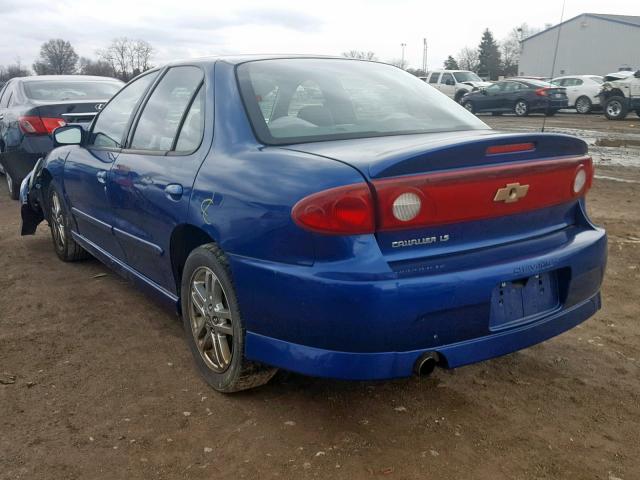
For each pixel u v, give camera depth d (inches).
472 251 105.3
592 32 1235.2
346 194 95.2
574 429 113.6
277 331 105.8
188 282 129.2
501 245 109.1
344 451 106.6
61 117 306.8
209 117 128.8
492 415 118.0
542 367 137.8
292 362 104.4
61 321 165.0
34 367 138.6
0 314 170.6
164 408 120.7
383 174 96.5
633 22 1306.6
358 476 100.1
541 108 934.4
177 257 136.1
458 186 100.9
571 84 1037.2
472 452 106.4
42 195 223.0
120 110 172.6
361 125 125.2
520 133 111.5
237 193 110.3
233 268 110.7
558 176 114.7
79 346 149.4
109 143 171.6
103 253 179.2
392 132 123.6
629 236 249.4
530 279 112.2
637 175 406.0
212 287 121.8
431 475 100.3
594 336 154.5
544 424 115.1
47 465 103.6
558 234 118.6
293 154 109.0
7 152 318.7
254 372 118.6
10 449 107.9
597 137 621.3
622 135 639.1
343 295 95.7
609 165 450.3
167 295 143.9
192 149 130.0
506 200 106.8
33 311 172.4
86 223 186.2
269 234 103.5
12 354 145.3
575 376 133.7
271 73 133.4
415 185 97.3
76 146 194.1
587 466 103.0
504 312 108.3
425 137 119.6
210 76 135.0
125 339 153.3
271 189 104.6
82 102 315.3
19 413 119.2
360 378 98.7
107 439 110.7
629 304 175.3
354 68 147.6
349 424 114.7
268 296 104.6
